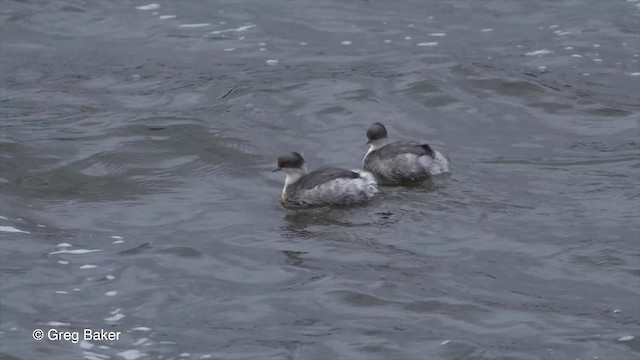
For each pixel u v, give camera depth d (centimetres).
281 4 2962
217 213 1852
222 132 2170
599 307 1515
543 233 1730
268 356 1410
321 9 2922
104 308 1540
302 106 2322
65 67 2591
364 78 2461
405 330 1462
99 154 2073
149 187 1961
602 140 2136
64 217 1838
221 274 1630
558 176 1959
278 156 2059
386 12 2897
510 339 1435
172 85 2469
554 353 1398
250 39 2730
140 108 2331
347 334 1456
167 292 1580
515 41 2678
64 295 1573
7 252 1695
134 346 1444
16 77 2531
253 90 2409
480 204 1841
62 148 2100
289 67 2552
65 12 2908
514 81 2408
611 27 2741
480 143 2133
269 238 1745
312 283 1593
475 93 2370
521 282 1587
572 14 2839
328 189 1852
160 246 1717
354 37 2734
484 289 1566
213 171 2028
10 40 2744
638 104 2316
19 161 2039
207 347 1436
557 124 2223
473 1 2950
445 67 2498
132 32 2786
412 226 1766
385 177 1962
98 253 1700
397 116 2266
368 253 1681
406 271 1620
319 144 2138
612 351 1402
